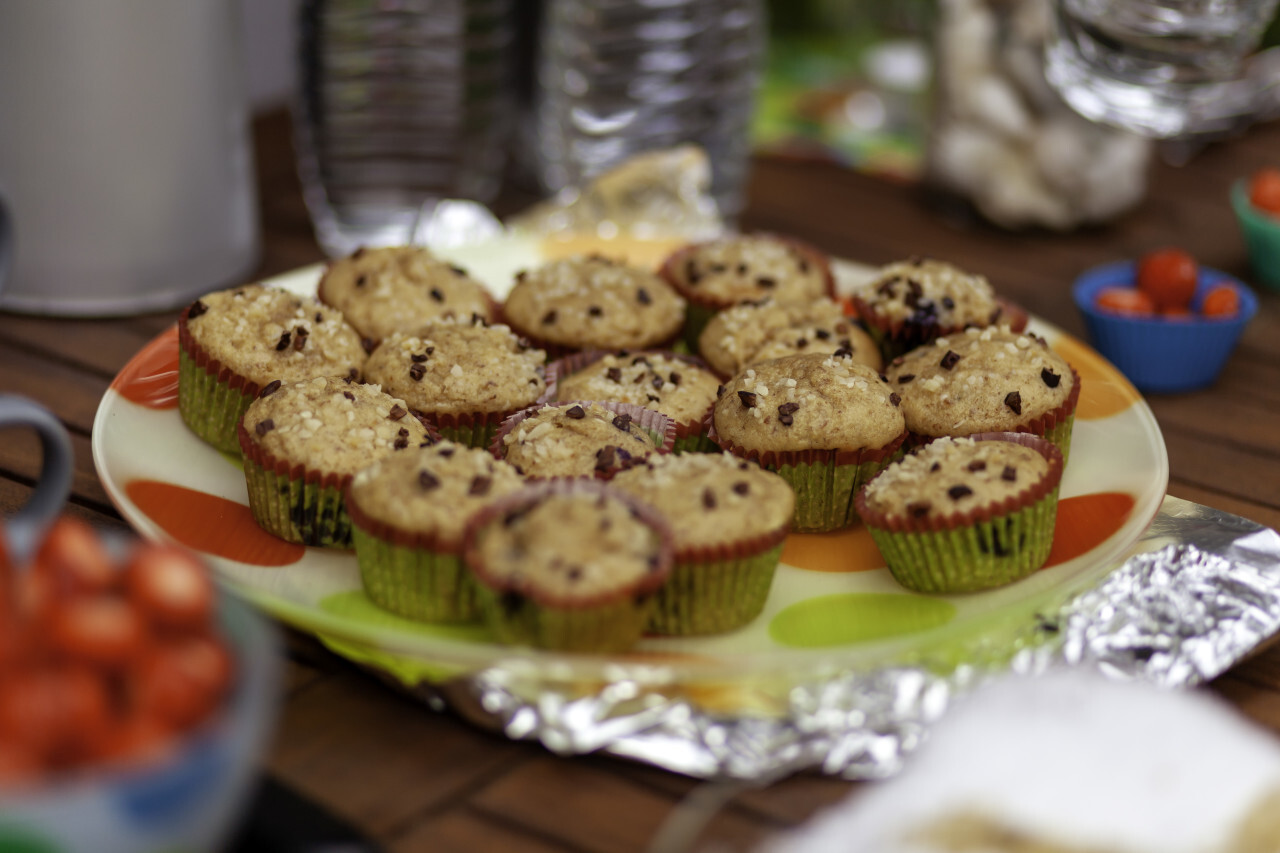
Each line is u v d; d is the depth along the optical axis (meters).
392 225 1.13
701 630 0.79
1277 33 1.30
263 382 0.87
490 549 0.75
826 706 0.73
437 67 1.10
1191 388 1.00
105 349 0.98
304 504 0.81
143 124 0.98
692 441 0.89
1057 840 0.69
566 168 1.18
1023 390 0.87
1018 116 1.16
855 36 1.53
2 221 0.76
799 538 0.86
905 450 0.89
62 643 0.63
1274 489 0.91
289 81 1.45
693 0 1.14
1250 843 0.69
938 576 0.81
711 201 1.13
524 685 0.73
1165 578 0.79
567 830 0.71
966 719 0.72
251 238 1.07
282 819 0.69
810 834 0.69
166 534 0.79
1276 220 1.10
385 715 0.75
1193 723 0.72
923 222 1.21
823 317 0.94
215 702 0.64
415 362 0.89
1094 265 1.15
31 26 0.94
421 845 0.70
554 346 0.95
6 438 0.89
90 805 0.61
